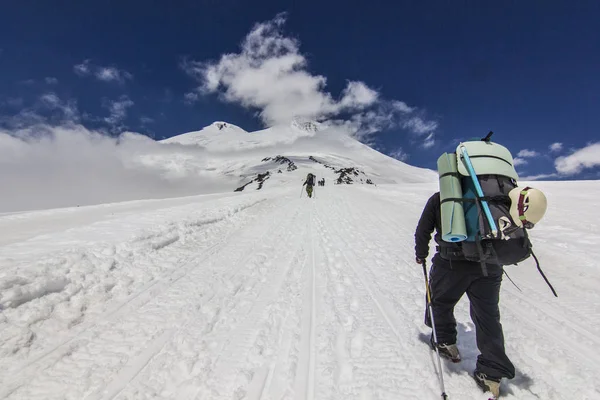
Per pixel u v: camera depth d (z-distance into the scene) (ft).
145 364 11.18
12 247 22.40
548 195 58.23
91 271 18.21
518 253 8.44
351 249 26.03
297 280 19.08
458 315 14.19
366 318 14.17
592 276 18.95
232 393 9.80
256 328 13.52
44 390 9.91
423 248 10.33
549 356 11.19
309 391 9.86
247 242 28.25
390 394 9.62
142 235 25.70
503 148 9.26
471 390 9.64
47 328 13.15
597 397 9.39
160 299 16.28
